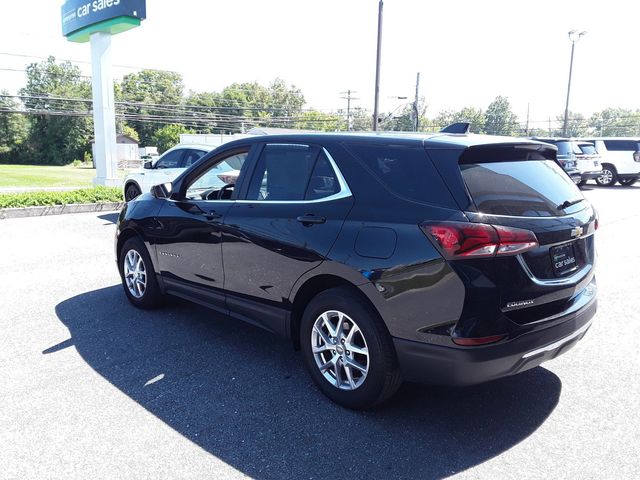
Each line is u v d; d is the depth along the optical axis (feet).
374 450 9.66
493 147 10.41
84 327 15.84
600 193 58.70
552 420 10.75
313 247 11.07
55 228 33.19
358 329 10.55
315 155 11.92
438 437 10.12
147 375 12.67
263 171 13.00
